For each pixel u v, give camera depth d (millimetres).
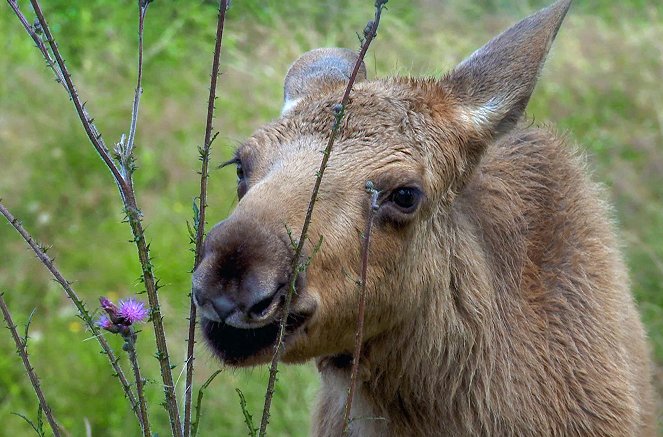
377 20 6023
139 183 15633
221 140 15961
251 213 6508
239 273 6242
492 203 8133
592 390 8062
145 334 12305
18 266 13836
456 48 18141
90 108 16719
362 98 7430
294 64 8688
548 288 8289
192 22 19766
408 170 7117
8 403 11719
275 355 6367
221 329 6688
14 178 15359
